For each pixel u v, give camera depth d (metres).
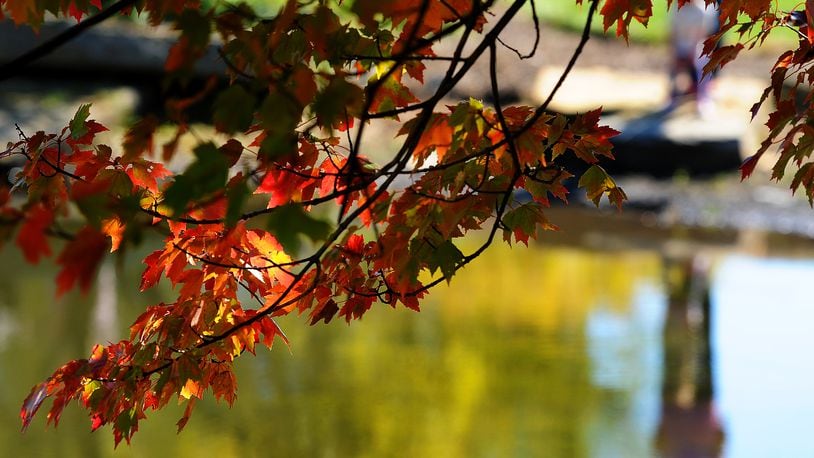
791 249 15.30
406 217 2.91
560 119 3.11
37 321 10.98
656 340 10.70
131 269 13.25
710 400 8.91
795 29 3.26
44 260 13.77
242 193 2.08
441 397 8.98
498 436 8.05
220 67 14.10
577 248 15.24
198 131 13.33
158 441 8.05
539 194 3.17
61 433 8.29
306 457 7.62
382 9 2.10
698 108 19.30
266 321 3.29
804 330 11.00
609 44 24.19
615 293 12.70
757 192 17.97
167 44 18.88
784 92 19.30
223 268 3.23
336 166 3.07
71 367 3.28
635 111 20.23
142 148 2.39
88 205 1.98
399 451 7.76
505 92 20.44
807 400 8.92
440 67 20.20
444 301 12.32
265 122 2.14
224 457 7.64
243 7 2.30
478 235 16.06
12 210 1.90
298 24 2.51
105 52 18.48
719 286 13.02
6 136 15.62
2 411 8.59
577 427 8.26
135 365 3.19
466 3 2.76
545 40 23.36
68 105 17.25
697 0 19.22
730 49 3.29
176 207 2.01
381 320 11.52
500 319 11.52
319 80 2.25
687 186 18.27
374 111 2.99
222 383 3.36
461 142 2.86
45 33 18.09
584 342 10.65
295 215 2.00
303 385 9.30
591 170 3.16
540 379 9.44
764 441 8.00
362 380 9.45
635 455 7.67
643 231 16.50
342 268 3.20
